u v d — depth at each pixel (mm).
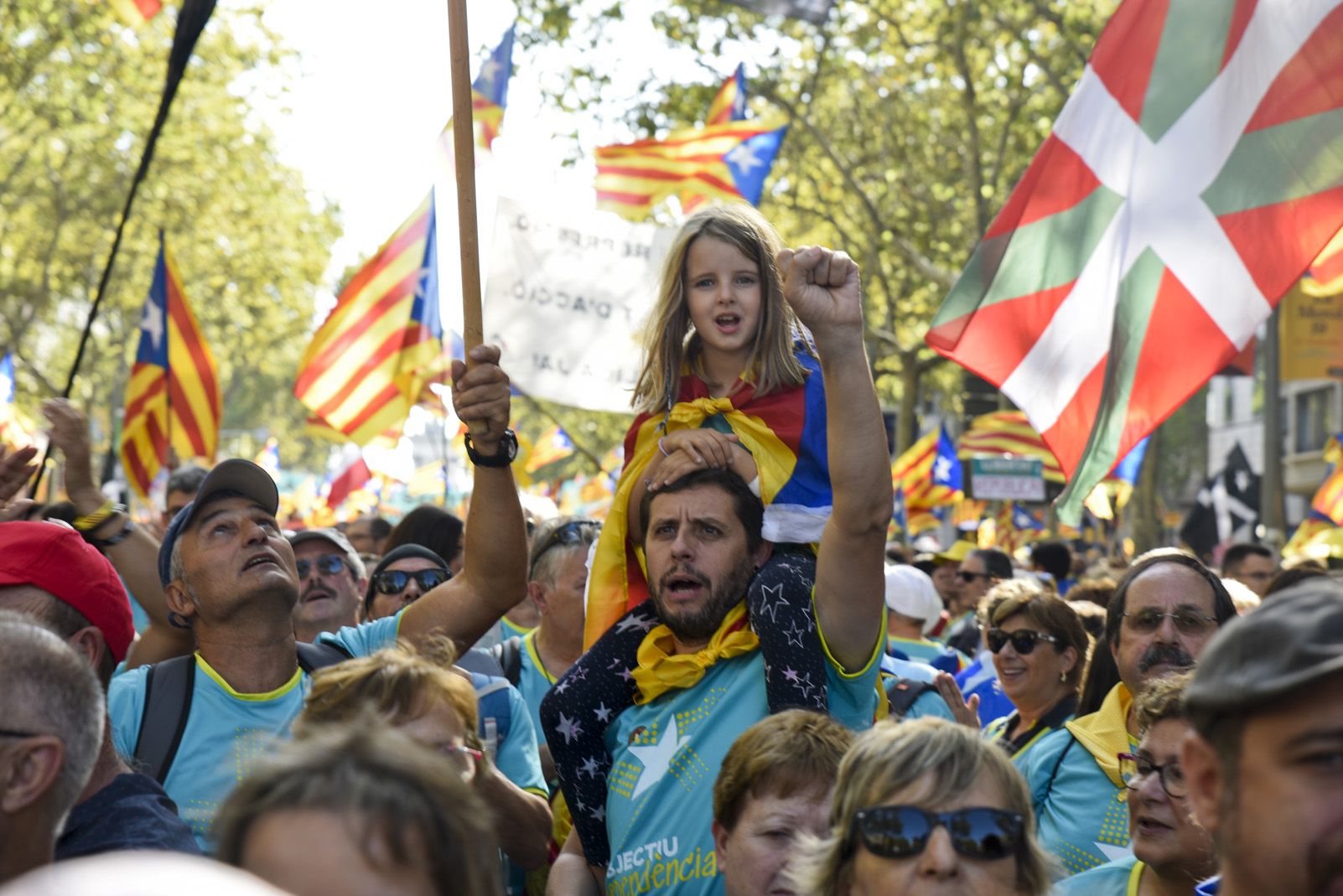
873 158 37281
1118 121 7758
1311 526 18953
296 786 2555
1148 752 4648
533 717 7641
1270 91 7426
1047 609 7625
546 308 12820
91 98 40656
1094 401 7672
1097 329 7695
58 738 3514
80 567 4766
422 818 2545
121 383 60156
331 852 2502
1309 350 23250
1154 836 4598
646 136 30547
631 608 5355
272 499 5668
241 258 52656
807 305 4566
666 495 5047
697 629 4977
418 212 14891
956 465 26047
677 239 5574
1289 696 2584
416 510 9891
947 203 35875
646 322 5750
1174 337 7504
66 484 6598
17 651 3535
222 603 5469
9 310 47688
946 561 15188
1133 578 6199
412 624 5965
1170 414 7477
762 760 4223
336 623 8188
